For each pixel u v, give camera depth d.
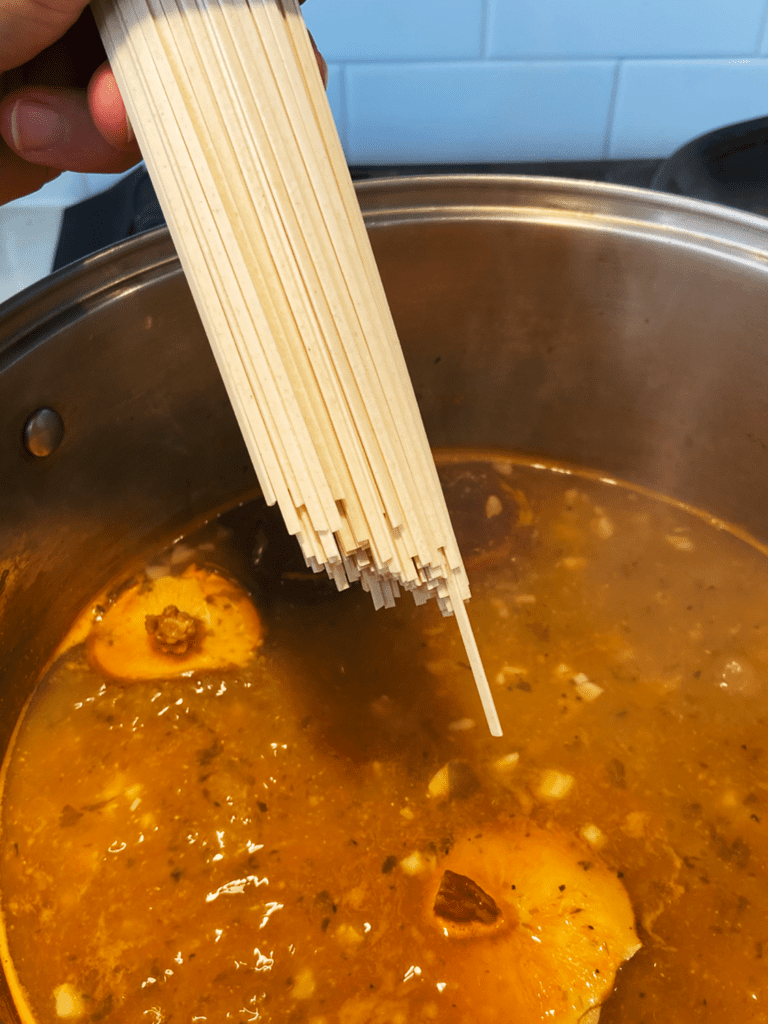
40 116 0.26
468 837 0.29
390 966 0.26
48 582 0.34
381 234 0.34
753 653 0.35
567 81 0.44
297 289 0.18
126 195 0.45
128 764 0.32
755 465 0.37
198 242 0.18
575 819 0.30
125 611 0.35
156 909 0.28
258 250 0.18
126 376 0.33
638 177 0.45
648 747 0.32
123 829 0.30
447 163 0.47
